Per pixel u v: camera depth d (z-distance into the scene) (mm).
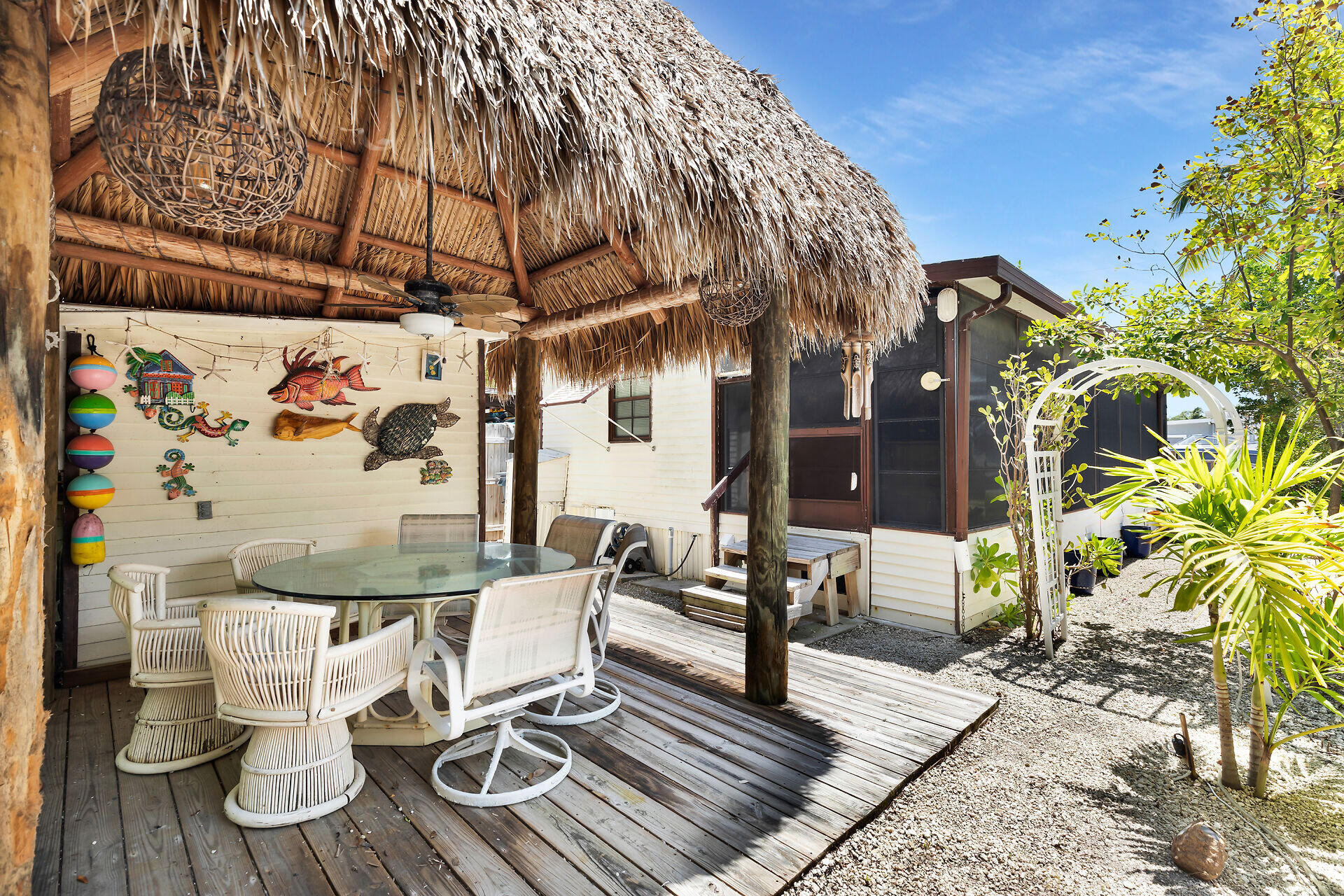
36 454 884
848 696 3416
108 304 3596
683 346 4555
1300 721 3352
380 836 2043
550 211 1989
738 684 3568
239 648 1938
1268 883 2027
